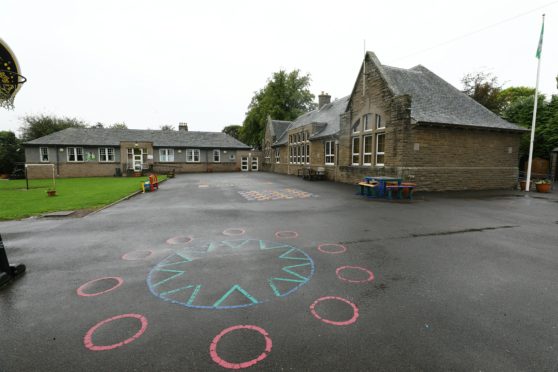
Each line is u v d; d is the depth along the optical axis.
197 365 2.32
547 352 2.45
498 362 2.34
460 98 17.17
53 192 13.52
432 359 2.38
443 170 14.58
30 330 2.83
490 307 3.20
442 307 3.21
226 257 4.86
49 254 5.08
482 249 5.23
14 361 2.38
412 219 7.78
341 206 9.92
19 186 19.05
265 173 33.00
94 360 2.39
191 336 2.71
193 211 9.12
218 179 23.50
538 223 7.29
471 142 15.11
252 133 47.16
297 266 4.43
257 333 2.74
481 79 26.83
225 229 6.78
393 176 14.43
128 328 2.84
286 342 2.61
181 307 3.23
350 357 2.41
